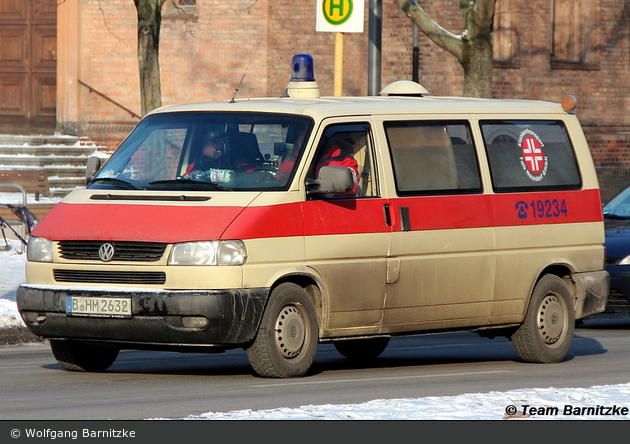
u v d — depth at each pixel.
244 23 60.31
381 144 21.84
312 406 16.20
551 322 24.53
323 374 21.56
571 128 25.52
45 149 58.72
